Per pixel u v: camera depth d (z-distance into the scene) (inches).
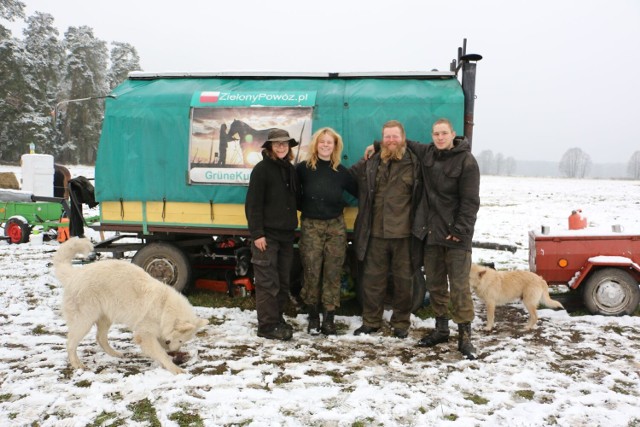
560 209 781.3
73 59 1956.2
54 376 146.0
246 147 218.5
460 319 169.8
